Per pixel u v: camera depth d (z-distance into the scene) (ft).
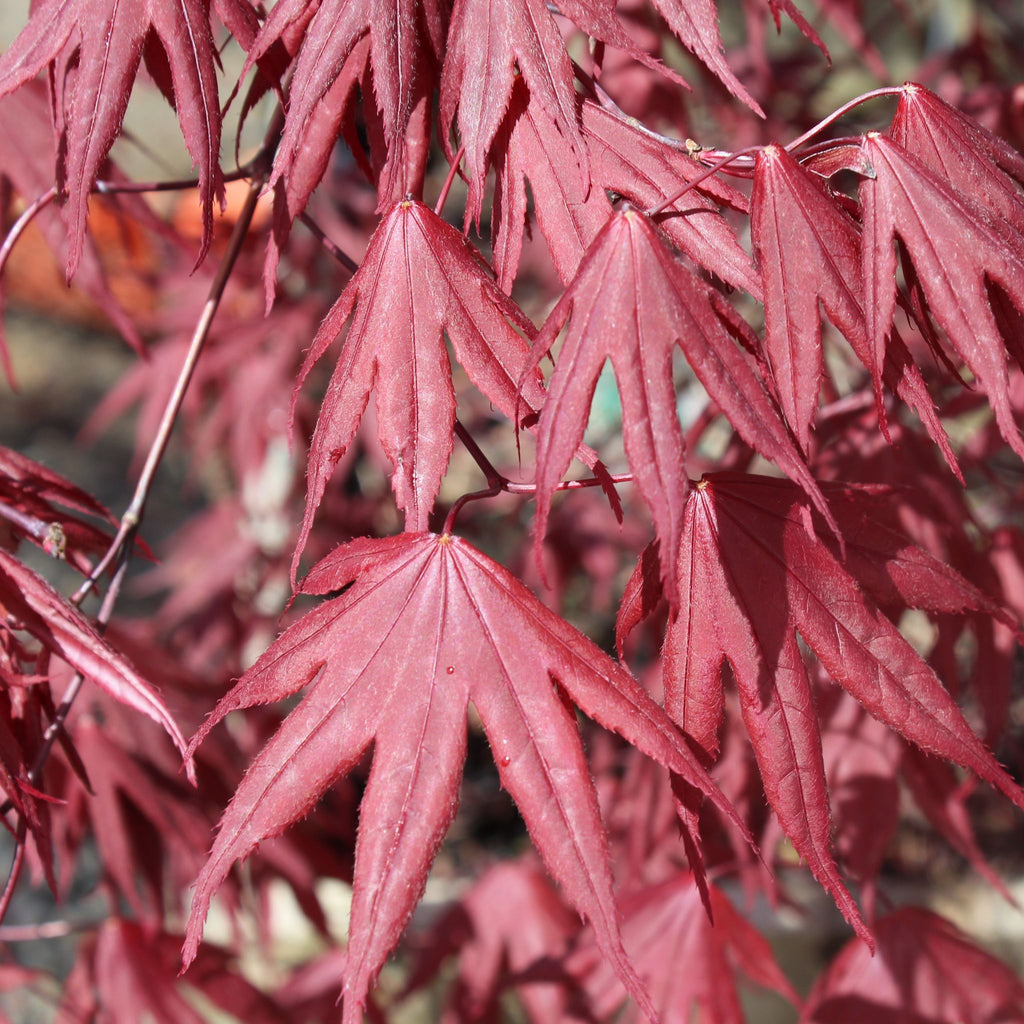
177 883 2.46
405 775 1.51
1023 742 3.09
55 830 2.15
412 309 1.54
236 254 1.73
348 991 1.48
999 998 2.02
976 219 1.53
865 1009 2.02
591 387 1.48
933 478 1.89
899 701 1.54
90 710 2.21
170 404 1.72
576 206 1.56
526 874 2.81
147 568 6.28
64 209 1.69
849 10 2.82
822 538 1.56
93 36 1.57
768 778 1.53
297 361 3.59
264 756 1.52
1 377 7.66
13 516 1.67
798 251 1.52
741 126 2.78
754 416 1.49
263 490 3.92
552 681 1.51
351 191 3.54
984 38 3.24
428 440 1.54
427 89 1.61
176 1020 2.22
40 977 2.32
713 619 1.55
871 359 1.53
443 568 1.53
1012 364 1.81
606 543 3.43
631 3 2.13
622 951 1.48
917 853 3.80
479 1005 2.65
